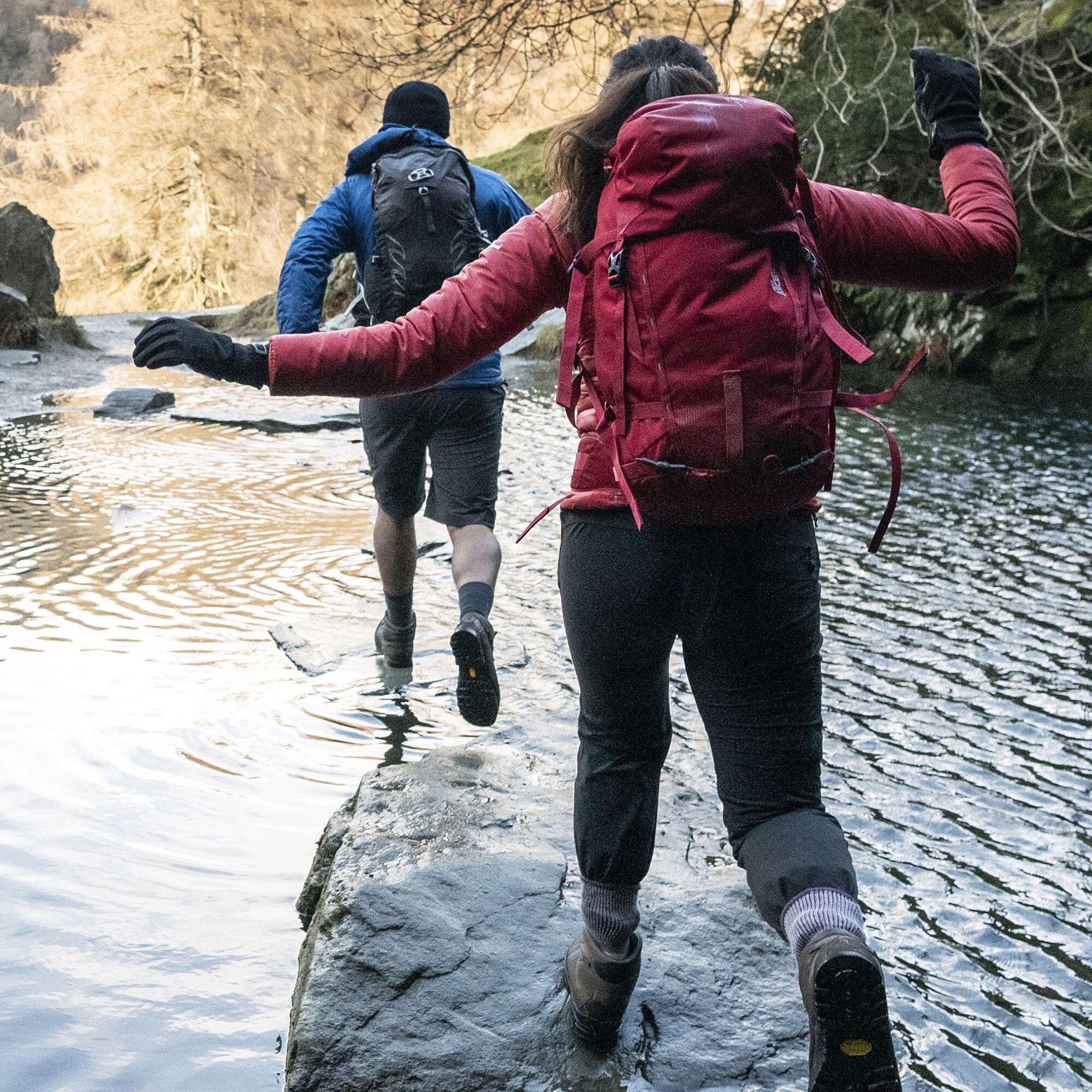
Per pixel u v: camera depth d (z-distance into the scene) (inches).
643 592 71.1
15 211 748.6
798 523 72.6
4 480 307.6
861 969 59.9
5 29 1480.1
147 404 450.0
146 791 127.6
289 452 361.7
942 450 339.9
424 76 448.1
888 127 482.6
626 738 76.1
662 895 100.4
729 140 65.4
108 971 95.1
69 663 168.2
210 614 192.4
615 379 67.4
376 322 143.3
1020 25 539.2
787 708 72.3
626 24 442.3
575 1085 80.6
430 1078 81.0
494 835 109.1
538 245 72.9
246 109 1482.5
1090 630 188.2
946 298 532.7
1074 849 118.5
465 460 147.5
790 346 65.6
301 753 138.1
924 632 187.6
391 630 164.9
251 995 92.8
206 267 1507.1
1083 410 411.5
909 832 121.7
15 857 113.0
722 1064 82.5
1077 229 513.7
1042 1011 91.5
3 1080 81.6
